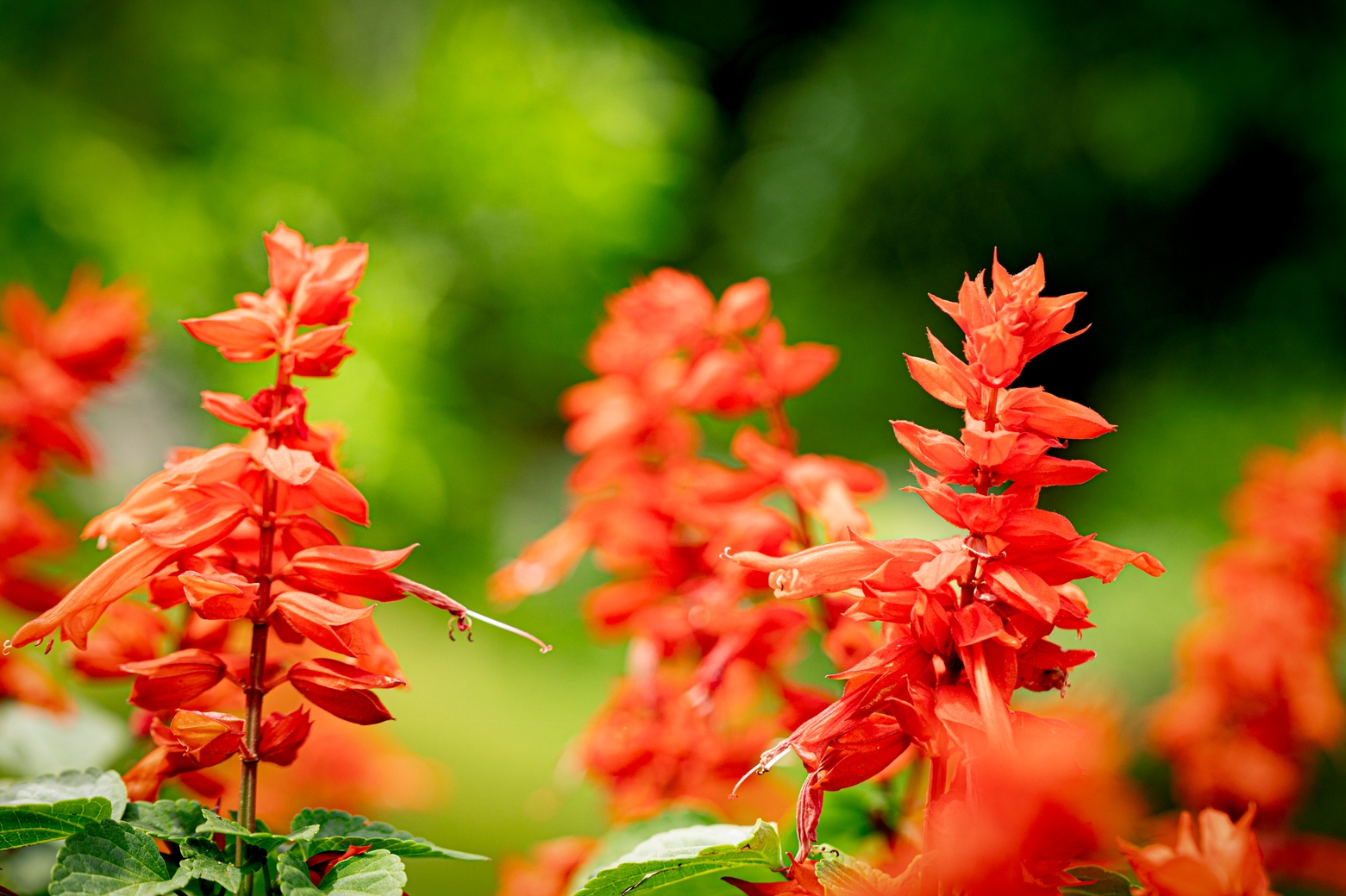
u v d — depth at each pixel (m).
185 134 5.17
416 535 4.88
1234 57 6.33
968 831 1.01
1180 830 1.02
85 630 1.04
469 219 5.54
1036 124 6.96
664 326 1.25
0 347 1.28
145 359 1.59
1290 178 6.60
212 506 1.06
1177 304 6.94
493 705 3.46
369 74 6.14
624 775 1.25
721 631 1.20
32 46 4.70
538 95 5.67
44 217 4.40
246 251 4.92
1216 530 5.11
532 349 6.13
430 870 1.88
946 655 1.04
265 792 1.34
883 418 6.88
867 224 7.47
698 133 6.85
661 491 1.25
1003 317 1.04
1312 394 5.95
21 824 1.04
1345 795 1.68
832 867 1.04
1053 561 1.03
